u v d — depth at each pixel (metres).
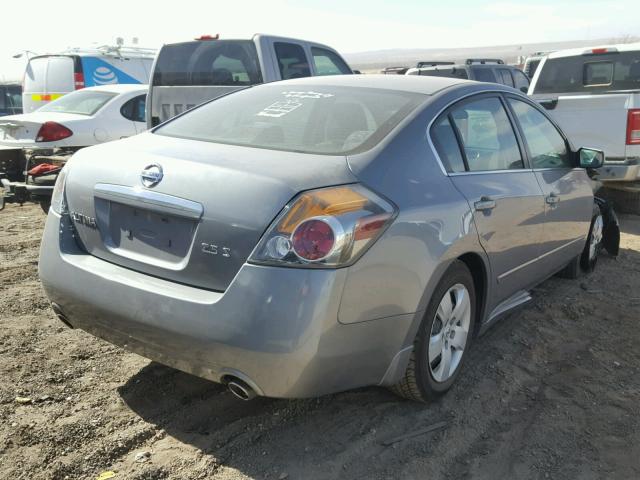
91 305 2.94
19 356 3.73
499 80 14.55
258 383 2.58
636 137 7.78
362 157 2.93
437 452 3.00
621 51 8.89
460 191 3.31
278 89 3.91
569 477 2.87
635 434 3.23
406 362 3.03
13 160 7.21
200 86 7.66
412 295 2.91
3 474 2.68
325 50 8.48
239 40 7.58
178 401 3.33
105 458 2.83
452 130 3.50
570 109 8.16
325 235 2.54
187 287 2.73
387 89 3.64
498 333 4.43
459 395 3.53
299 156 2.94
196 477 2.73
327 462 2.88
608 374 3.88
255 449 2.95
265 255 2.54
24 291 4.86
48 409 3.19
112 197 2.99
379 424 3.20
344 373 2.74
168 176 2.85
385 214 2.75
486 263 3.57
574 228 4.94
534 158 4.38
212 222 2.66
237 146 3.14
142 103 9.61
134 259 2.92
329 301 2.55
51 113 9.13
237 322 2.53
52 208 3.31
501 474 2.87
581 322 4.70
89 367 3.66
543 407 3.46
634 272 6.00
